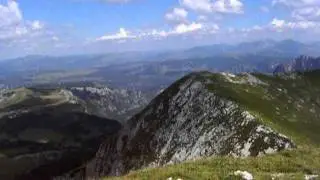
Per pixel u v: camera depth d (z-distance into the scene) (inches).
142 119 5762.8
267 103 5206.7
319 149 1283.2
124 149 5669.3
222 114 4667.8
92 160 6309.1
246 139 4077.3
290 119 5017.2
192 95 5334.6
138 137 5580.7
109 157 5866.1
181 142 4842.5
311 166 1010.7
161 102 5718.5
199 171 891.4
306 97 6018.7
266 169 971.9
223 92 5093.5
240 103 4751.5
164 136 5177.2
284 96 5802.2
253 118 4308.6
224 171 894.4
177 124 5132.9
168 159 4768.7
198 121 4864.7
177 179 823.7
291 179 859.4
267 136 3969.0
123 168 5403.5
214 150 4286.4
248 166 972.6
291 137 4055.1
